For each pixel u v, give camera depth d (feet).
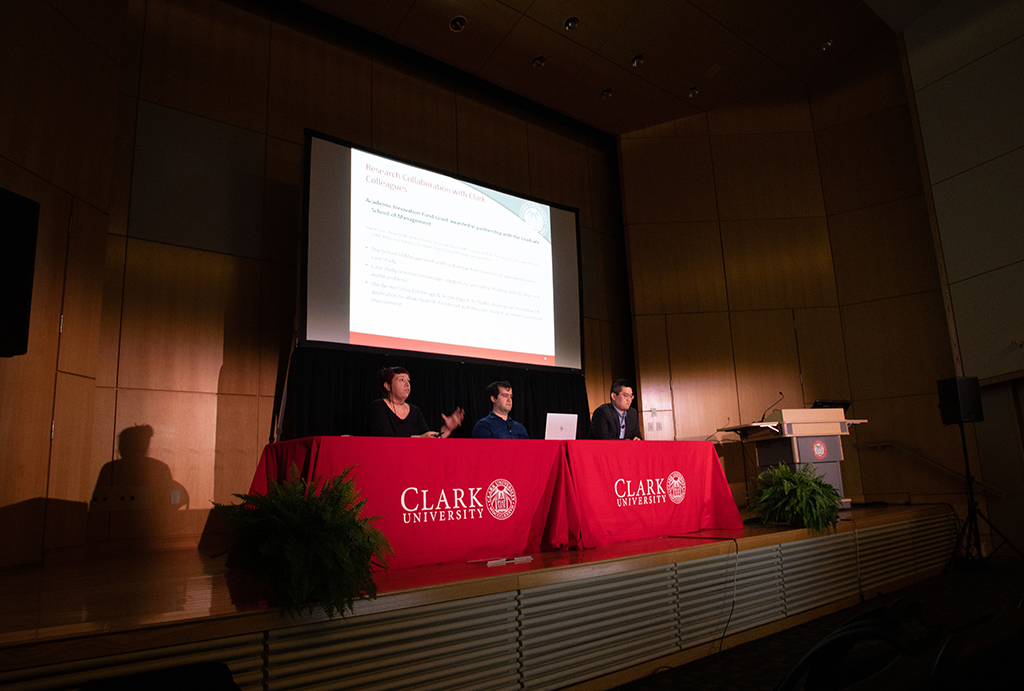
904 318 21.25
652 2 19.26
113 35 14.40
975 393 16.62
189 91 16.28
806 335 22.52
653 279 23.22
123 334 14.32
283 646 5.93
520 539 9.53
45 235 12.26
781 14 20.54
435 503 8.66
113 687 4.53
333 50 19.15
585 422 20.61
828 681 3.53
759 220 23.57
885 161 22.24
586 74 21.74
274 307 16.55
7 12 11.94
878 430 21.24
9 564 10.98
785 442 16.06
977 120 19.29
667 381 22.38
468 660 7.01
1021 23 18.39
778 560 11.07
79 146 13.21
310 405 15.49
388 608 6.61
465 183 19.06
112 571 10.04
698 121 24.54
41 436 11.82
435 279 17.85
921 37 20.95
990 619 2.71
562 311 20.61
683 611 9.25
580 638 7.97
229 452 15.24
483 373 18.70
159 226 15.24
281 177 17.33
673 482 11.85
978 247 19.03
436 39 19.65
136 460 14.01
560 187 23.73
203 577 8.79
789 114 24.34
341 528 6.46
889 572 13.62
